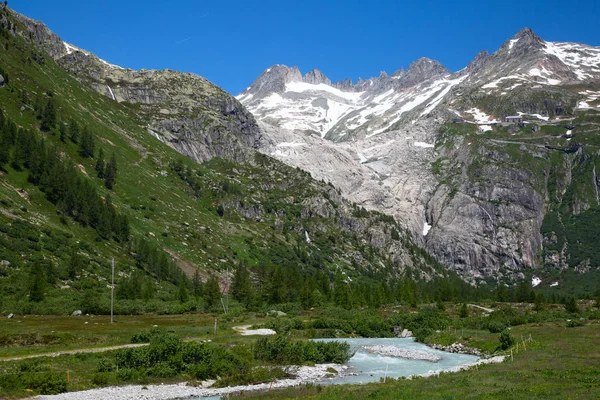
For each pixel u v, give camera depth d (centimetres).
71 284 13738
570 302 15050
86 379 5956
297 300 16412
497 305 18575
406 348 9612
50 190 17838
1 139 17962
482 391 5034
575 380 5378
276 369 6875
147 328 9862
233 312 13938
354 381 6625
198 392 5778
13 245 14050
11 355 6850
